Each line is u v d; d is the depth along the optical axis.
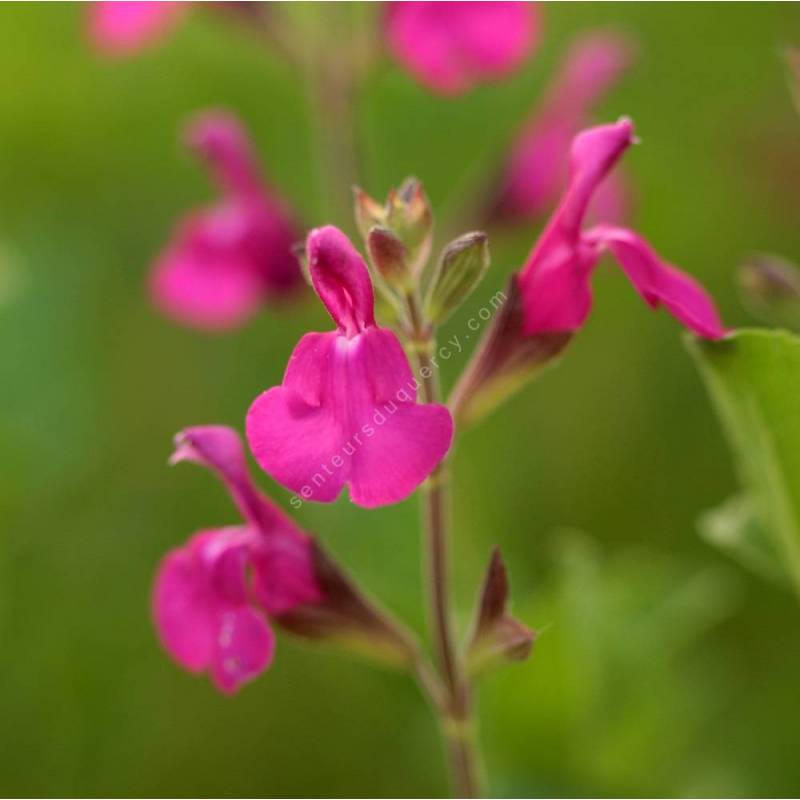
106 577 0.40
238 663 0.32
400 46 0.39
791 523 0.32
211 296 0.40
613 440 0.43
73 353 0.41
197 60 0.48
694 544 0.41
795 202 0.46
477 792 0.32
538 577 0.40
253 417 0.30
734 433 0.33
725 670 0.40
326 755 0.39
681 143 0.48
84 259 0.45
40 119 0.47
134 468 0.42
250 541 0.32
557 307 0.32
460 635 0.37
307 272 0.31
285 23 0.39
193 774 0.39
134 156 0.48
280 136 0.49
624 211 0.40
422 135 0.48
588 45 0.39
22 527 0.39
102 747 0.39
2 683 0.39
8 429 0.39
